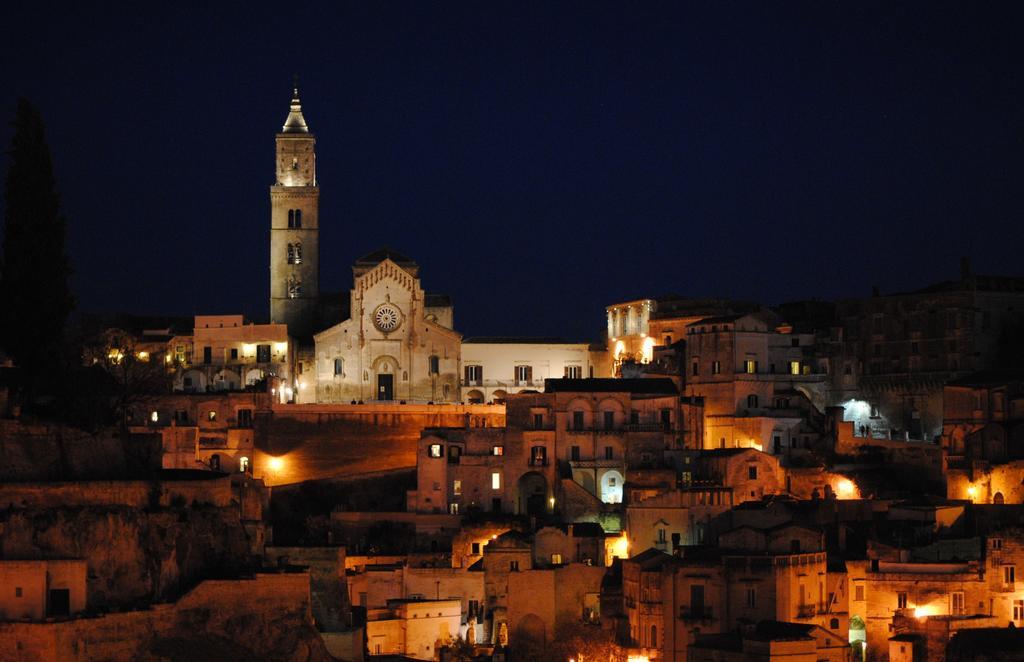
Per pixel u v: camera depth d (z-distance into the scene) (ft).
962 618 598.34
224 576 504.84
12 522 472.85
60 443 513.04
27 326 586.86
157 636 477.77
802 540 607.37
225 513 521.24
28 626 456.45
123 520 485.97
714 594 593.42
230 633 491.72
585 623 637.30
